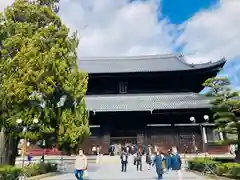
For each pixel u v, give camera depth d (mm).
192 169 25141
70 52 23500
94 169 26609
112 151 38344
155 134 39312
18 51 20391
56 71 20656
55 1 24438
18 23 21516
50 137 23703
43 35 20766
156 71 42250
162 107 37406
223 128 24234
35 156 37812
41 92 20109
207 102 38125
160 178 18297
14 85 18672
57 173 24797
